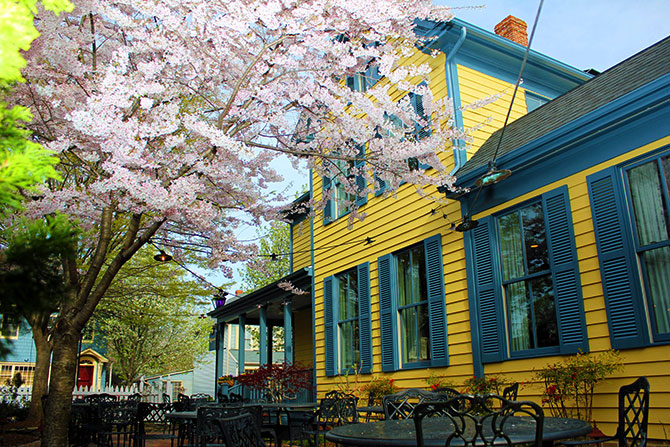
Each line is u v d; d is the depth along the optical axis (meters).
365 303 9.25
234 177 5.46
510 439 2.52
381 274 8.88
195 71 5.45
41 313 1.83
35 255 1.75
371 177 7.04
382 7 5.29
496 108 8.58
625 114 5.29
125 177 4.47
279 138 6.55
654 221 5.14
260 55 5.45
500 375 6.47
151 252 12.46
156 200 4.61
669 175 5.05
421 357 7.93
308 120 6.88
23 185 1.73
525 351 6.23
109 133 4.38
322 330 10.58
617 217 5.41
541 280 6.22
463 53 8.51
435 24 8.41
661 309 5.00
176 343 22.91
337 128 6.03
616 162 5.51
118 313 13.52
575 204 5.87
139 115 5.56
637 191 5.33
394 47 6.13
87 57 6.00
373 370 8.81
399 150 5.78
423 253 8.20
